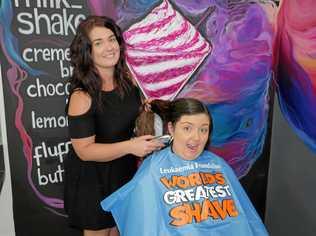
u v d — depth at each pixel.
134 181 1.00
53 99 1.36
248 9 1.56
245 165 1.74
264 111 1.70
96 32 1.06
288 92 1.67
